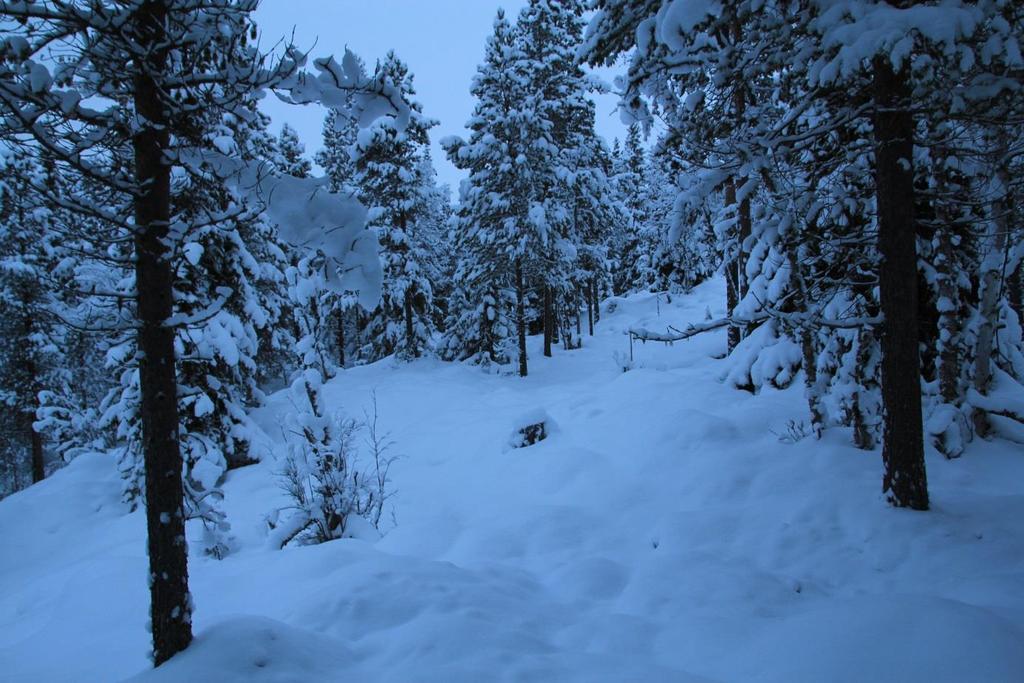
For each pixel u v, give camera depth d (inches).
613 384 611.5
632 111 331.6
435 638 174.7
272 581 254.5
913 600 171.5
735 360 517.3
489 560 275.1
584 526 311.0
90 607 271.3
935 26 192.1
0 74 133.8
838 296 380.8
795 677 150.0
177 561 170.1
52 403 864.3
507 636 179.2
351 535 347.9
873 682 141.2
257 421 677.9
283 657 163.3
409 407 810.2
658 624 197.6
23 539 506.3
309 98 169.5
